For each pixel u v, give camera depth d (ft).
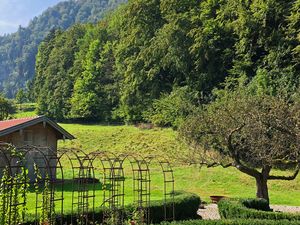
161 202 47.75
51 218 33.50
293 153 47.57
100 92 194.70
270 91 104.27
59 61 232.94
